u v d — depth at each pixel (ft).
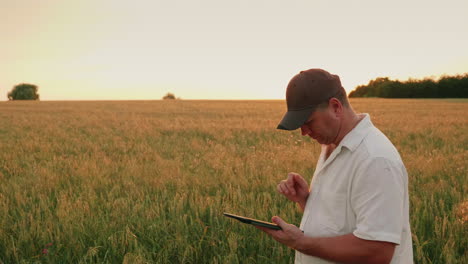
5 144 35.76
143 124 57.62
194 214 13.35
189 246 10.63
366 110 98.43
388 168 5.08
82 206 14.14
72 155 28.60
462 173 20.03
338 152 5.54
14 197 16.17
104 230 11.66
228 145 34.53
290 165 22.27
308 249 5.60
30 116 80.33
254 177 19.40
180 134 46.14
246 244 11.37
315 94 5.39
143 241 11.41
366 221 5.11
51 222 12.34
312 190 6.23
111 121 65.82
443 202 13.94
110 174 21.22
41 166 23.98
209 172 21.27
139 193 16.17
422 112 88.84
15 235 12.01
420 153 28.17
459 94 256.73
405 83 267.59
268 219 12.78
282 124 5.53
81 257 10.39
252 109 108.37
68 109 112.68
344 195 5.55
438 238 11.00
